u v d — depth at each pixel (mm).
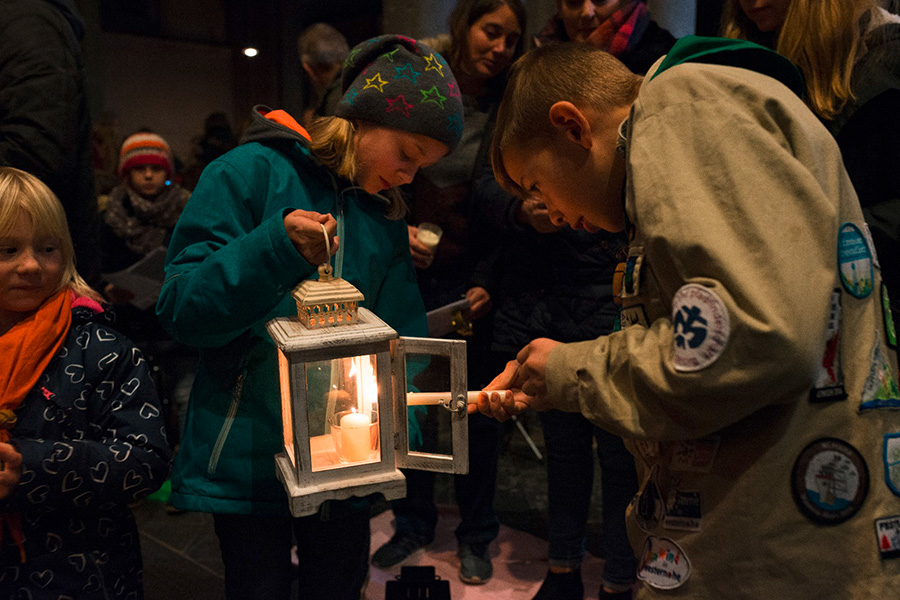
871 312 849
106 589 1282
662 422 792
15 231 1225
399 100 1229
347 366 1051
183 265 1191
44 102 1803
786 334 681
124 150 3205
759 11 1473
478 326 2264
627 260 934
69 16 1970
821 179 774
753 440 807
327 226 1073
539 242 2010
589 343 890
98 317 1354
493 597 2150
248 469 1268
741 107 766
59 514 1253
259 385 1269
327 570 1383
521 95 979
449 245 2244
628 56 1953
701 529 833
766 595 805
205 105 11023
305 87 10984
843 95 1272
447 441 1114
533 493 2824
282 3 10609
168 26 10508
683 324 734
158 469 1290
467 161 2211
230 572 1327
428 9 3533
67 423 1262
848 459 804
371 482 1062
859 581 798
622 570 1918
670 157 771
